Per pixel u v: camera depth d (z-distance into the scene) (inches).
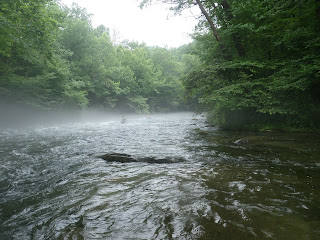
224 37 597.3
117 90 1364.4
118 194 144.7
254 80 529.3
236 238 90.6
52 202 134.3
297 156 244.8
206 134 477.7
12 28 504.1
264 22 504.4
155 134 507.8
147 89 1792.6
